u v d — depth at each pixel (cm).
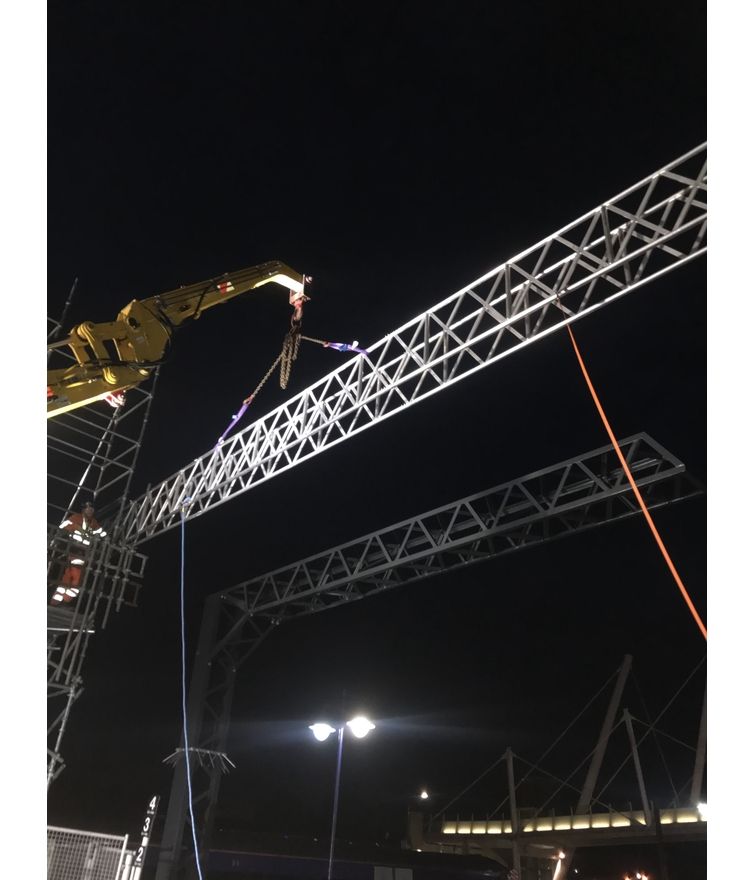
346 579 2797
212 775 2827
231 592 3123
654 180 1437
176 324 2019
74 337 1928
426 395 1788
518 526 2341
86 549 1766
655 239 1402
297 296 2197
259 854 4081
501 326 1639
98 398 1934
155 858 3200
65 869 1405
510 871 4903
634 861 6231
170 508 2567
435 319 1812
